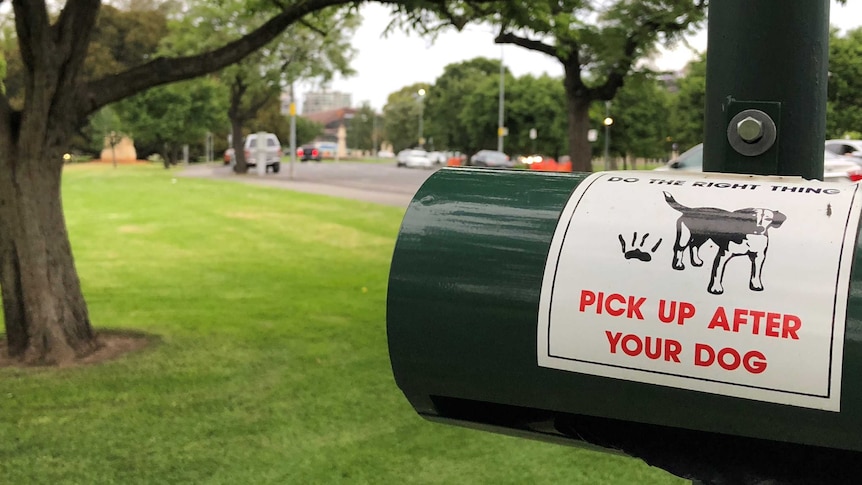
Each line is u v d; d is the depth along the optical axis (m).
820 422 1.19
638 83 12.23
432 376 1.47
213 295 8.05
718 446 1.46
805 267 1.20
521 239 1.40
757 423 1.23
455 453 3.84
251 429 4.15
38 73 5.21
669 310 1.26
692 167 12.34
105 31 46.62
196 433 4.09
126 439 4.01
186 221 14.88
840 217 1.24
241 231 13.46
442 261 1.44
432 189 1.53
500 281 1.38
